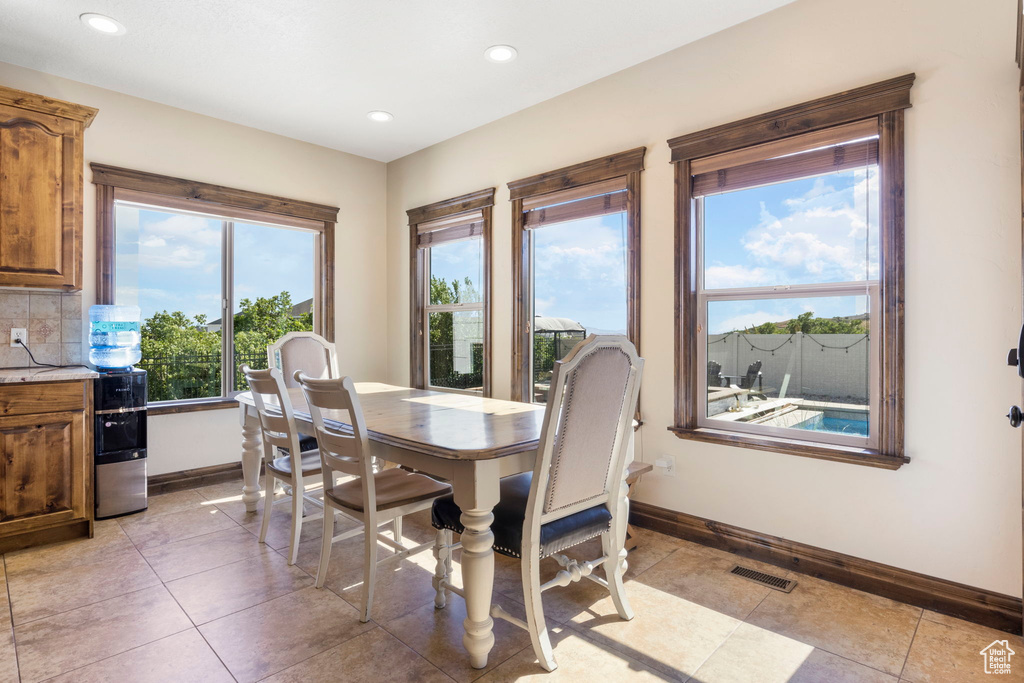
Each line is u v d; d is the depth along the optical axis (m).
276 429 2.55
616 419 1.90
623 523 2.08
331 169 4.41
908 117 2.16
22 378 2.57
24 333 3.05
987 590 1.99
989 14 1.98
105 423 3.03
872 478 2.24
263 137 4.02
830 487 2.35
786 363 2.56
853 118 2.28
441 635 1.90
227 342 3.90
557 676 1.68
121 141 3.38
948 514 2.07
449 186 4.19
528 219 3.63
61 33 2.71
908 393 2.16
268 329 4.13
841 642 1.87
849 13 2.30
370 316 4.68
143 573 2.38
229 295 3.91
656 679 1.67
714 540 2.70
